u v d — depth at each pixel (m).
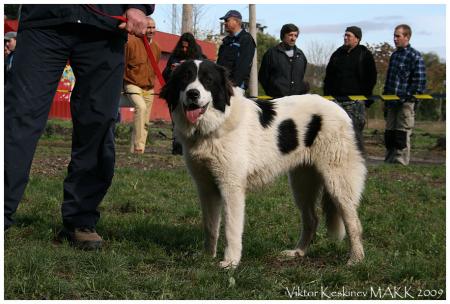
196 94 4.49
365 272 4.48
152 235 5.31
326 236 5.70
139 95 11.43
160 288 3.95
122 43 4.89
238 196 4.66
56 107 21.77
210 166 4.69
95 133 4.89
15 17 25.31
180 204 6.81
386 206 7.18
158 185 7.99
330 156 4.96
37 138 4.74
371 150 15.69
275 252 5.08
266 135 4.82
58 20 4.59
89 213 5.03
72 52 4.77
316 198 5.26
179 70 4.80
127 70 11.23
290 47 9.34
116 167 9.35
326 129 4.97
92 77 4.80
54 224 5.55
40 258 4.23
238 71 8.59
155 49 11.42
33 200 6.64
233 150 4.63
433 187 8.62
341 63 10.30
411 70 10.78
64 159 10.44
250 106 4.85
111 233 5.41
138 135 11.71
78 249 4.92
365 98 9.97
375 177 9.47
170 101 4.86
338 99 9.86
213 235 4.90
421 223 6.27
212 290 3.91
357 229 4.94
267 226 6.00
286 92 9.33
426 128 26.95
